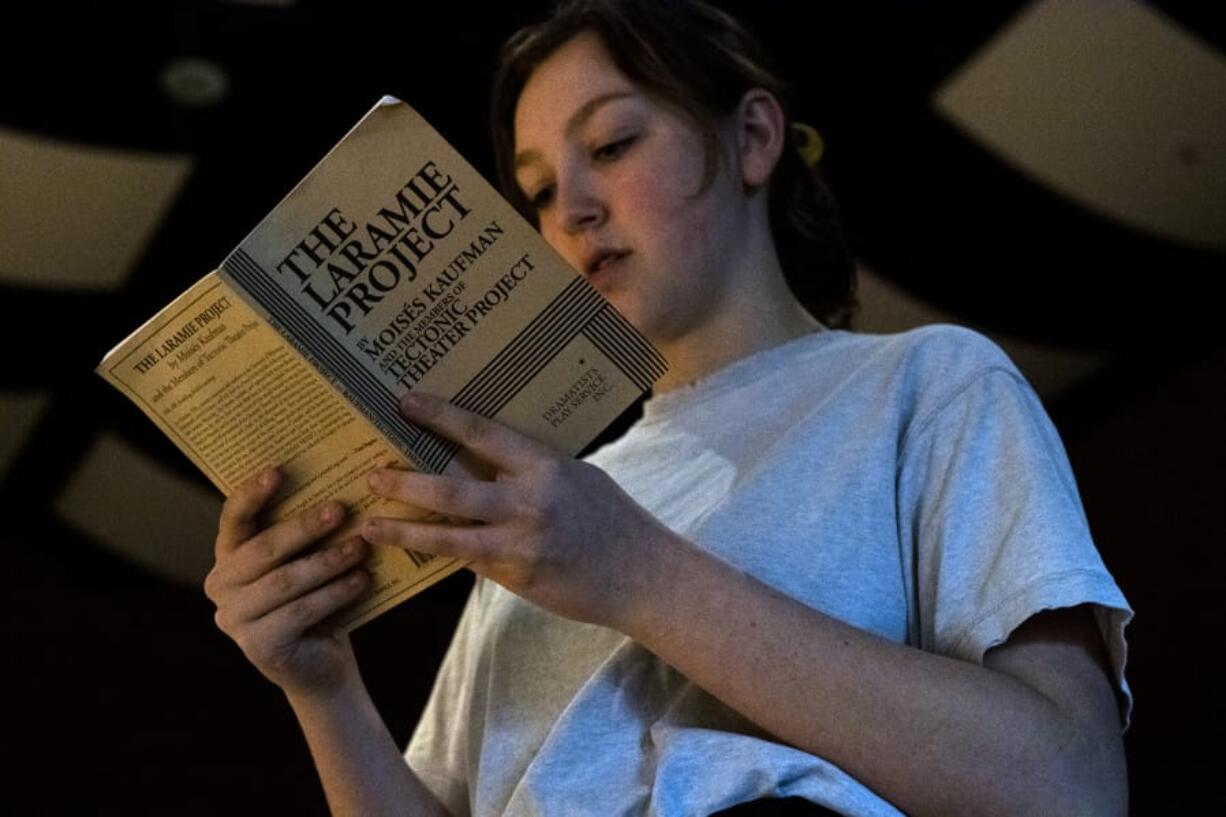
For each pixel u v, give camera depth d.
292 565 0.95
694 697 0.97
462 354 0.91
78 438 4.79
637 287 1.20
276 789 5.36
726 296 1.24
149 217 3.77
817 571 0.99
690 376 1.25
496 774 1.02
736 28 1.37
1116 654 0.92
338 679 1.06
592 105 1.23
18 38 3.11
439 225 0.90
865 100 3.49
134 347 0.90
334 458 0.92
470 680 1.13
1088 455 4.77
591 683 1.00
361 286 0.89
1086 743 0.88
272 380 0.89
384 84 3.42
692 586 0.90
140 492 5.08
